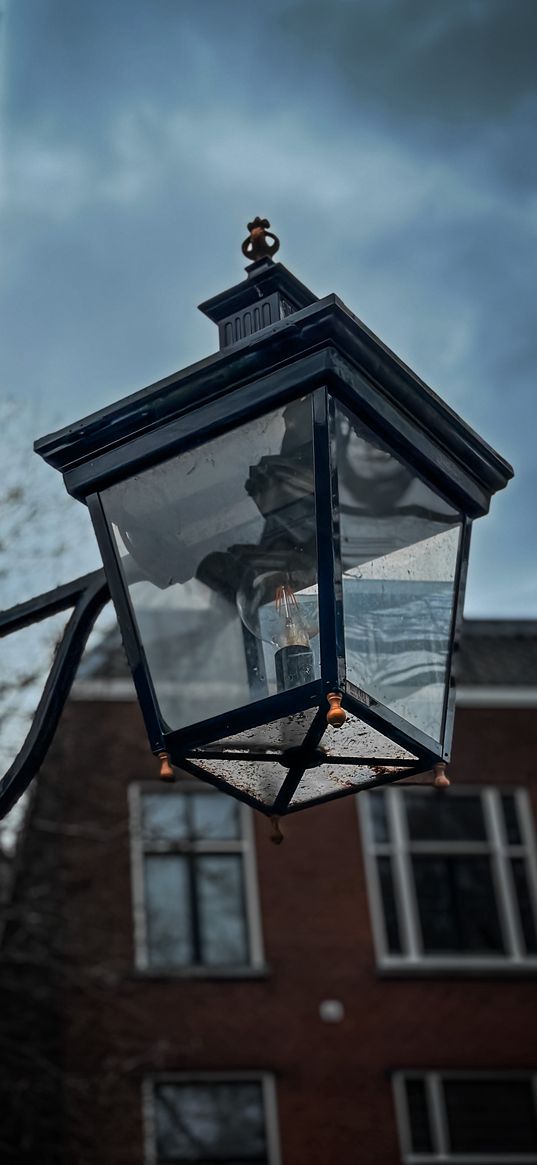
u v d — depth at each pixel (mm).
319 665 3189
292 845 19656
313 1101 18250
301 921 19203
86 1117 17344
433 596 3590
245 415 3445
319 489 3285
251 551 3406
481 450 3781
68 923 18109
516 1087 18906
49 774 18766
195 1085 18078
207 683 3477
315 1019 18688
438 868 20078
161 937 18688
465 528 3785
